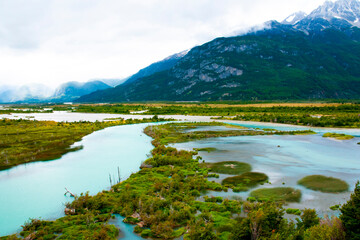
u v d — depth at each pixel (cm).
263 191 3638
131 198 3394
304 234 2153
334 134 8612
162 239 2539
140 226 2786
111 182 4266
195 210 3066
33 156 6000
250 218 2336
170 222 2789
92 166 5256
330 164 5119
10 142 7481
